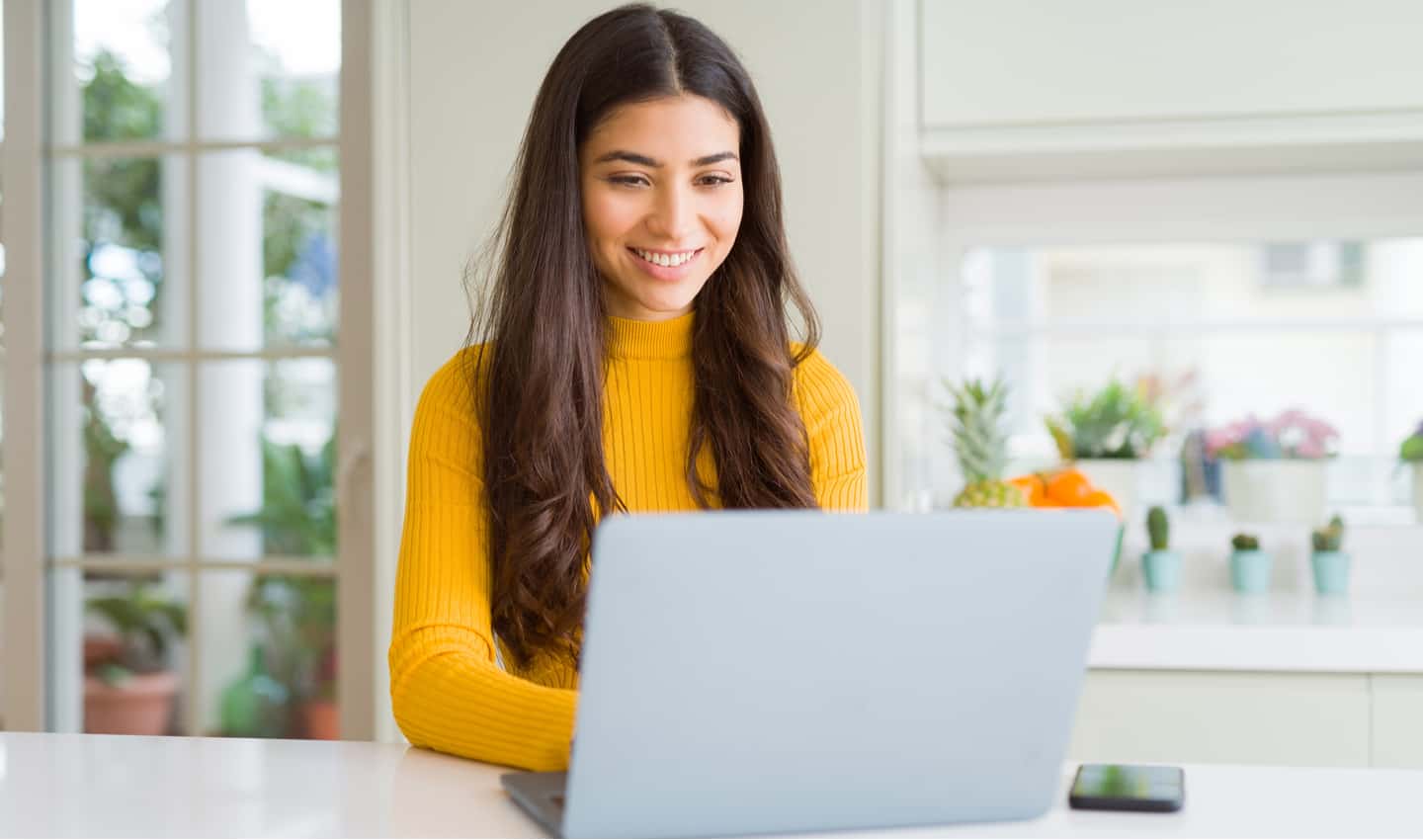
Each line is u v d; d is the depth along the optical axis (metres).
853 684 0.78
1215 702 1.96
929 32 2.23
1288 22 2.13
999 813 0.84
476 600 1.18
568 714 0.97
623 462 1.34
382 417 2.20
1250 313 2.54
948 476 2.61
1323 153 2.27
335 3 2.58
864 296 2.08
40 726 2.68
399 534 2.20
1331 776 0.96
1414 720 1.91
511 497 1.23
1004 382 2.63
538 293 1.25
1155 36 2.17
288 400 2.65
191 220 2.66
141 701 2.70
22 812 0.86
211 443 2.67
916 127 2.23
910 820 0.82
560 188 1.24
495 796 0.90
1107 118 2.18
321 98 2.60
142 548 2.70
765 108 2.10
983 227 2.60
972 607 0.78
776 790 0.79
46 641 2.69
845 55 2.08
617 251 1.23
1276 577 2.46
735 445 1.33
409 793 0.91
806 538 0.74
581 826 0.78
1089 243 2.56
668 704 0.76
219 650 2.67
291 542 2.66
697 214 1.21
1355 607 2.19
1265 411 2.54
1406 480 2.47
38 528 2.68
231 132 2.64
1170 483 2.53
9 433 2.68
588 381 1.26
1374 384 2.49
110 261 2.69
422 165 2.18
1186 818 0.84
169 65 2.66
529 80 2.16
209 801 0.89
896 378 2.09
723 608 0.74
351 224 2.58
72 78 2.69
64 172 2.69
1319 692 1.94
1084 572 0.79
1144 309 2.57
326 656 2.63
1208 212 2.52
